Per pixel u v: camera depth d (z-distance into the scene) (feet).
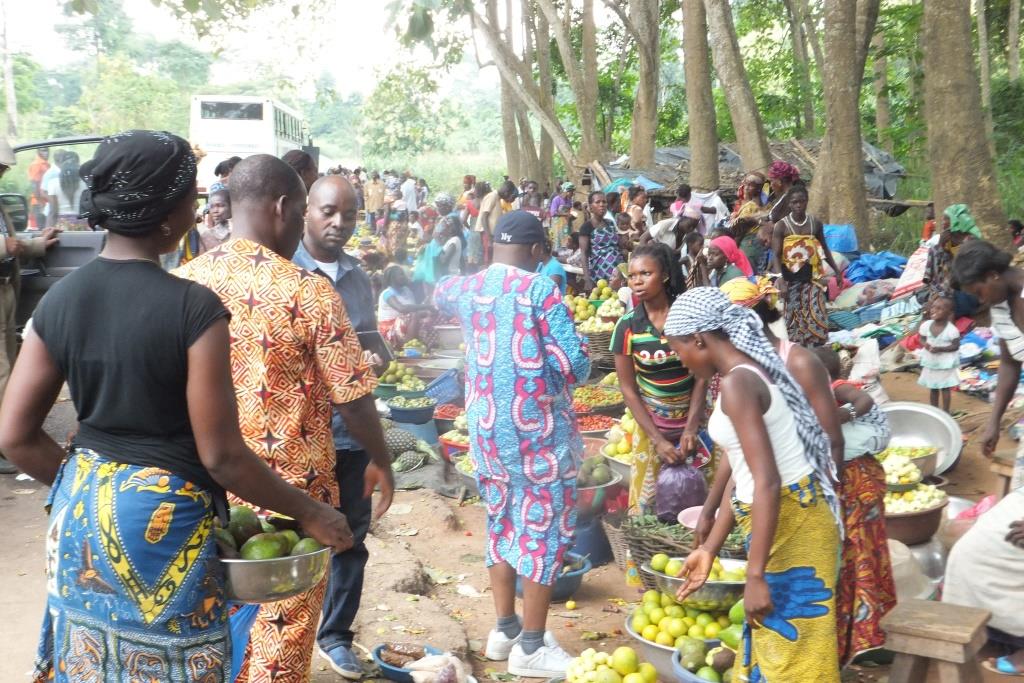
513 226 15.03
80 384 8.09
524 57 116.16
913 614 12.71
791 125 130.21
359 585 14.35
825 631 11.30
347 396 10.83
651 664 15.02
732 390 10.91
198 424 8.02
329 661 14.83
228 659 8.51
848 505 13.87
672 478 16.76
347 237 14.23
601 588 19.03
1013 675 14.97
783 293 30.78
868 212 52.03
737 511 11.74
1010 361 17.67
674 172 70.13
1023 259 38.96
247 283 10.69
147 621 8.00
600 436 26.43
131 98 183.32
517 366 14.61
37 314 8.25
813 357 13.10
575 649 16.34
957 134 42.60
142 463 8.02
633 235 44.68
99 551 7.91
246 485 8.30
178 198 8.25
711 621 14.92
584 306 38.24
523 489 14.99
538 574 14.93
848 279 44.68
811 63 138.21
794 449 11.15
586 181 73.10
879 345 36.94
